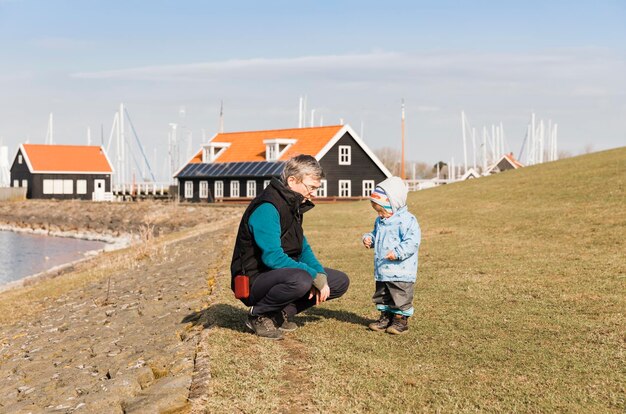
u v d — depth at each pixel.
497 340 7.48
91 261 26.70
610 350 6.98
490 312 8.89
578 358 6.75
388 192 7.74
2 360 10.21
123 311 12.02
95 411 5.97
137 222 53.78
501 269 12.45
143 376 6.66
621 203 20.52
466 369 6.50
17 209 71.50
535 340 7.46
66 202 69.94
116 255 27.17
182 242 26.67
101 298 14.74
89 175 80.88
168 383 6.13
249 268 7.27
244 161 61.50
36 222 64.88
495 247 15.80
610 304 9.12
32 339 11.48
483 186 31.73
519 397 5.75
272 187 7.18
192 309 10.06
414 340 7.55
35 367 8.94
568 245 15.37
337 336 7.72
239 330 7.84
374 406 5.59
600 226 17.44
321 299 7.25
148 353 7.59
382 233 7.82
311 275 7.13
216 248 20.70
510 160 81.44
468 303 9.52
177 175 66.50
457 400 5.70
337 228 24.48
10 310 16.31
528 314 8.73
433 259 14.41
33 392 7.48
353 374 6.35
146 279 16.52
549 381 6.11
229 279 12.53
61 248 42.97
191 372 6.46
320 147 55.16
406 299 7.73
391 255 7.54
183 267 17.00
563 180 27.56
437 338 7.61
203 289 12.09
